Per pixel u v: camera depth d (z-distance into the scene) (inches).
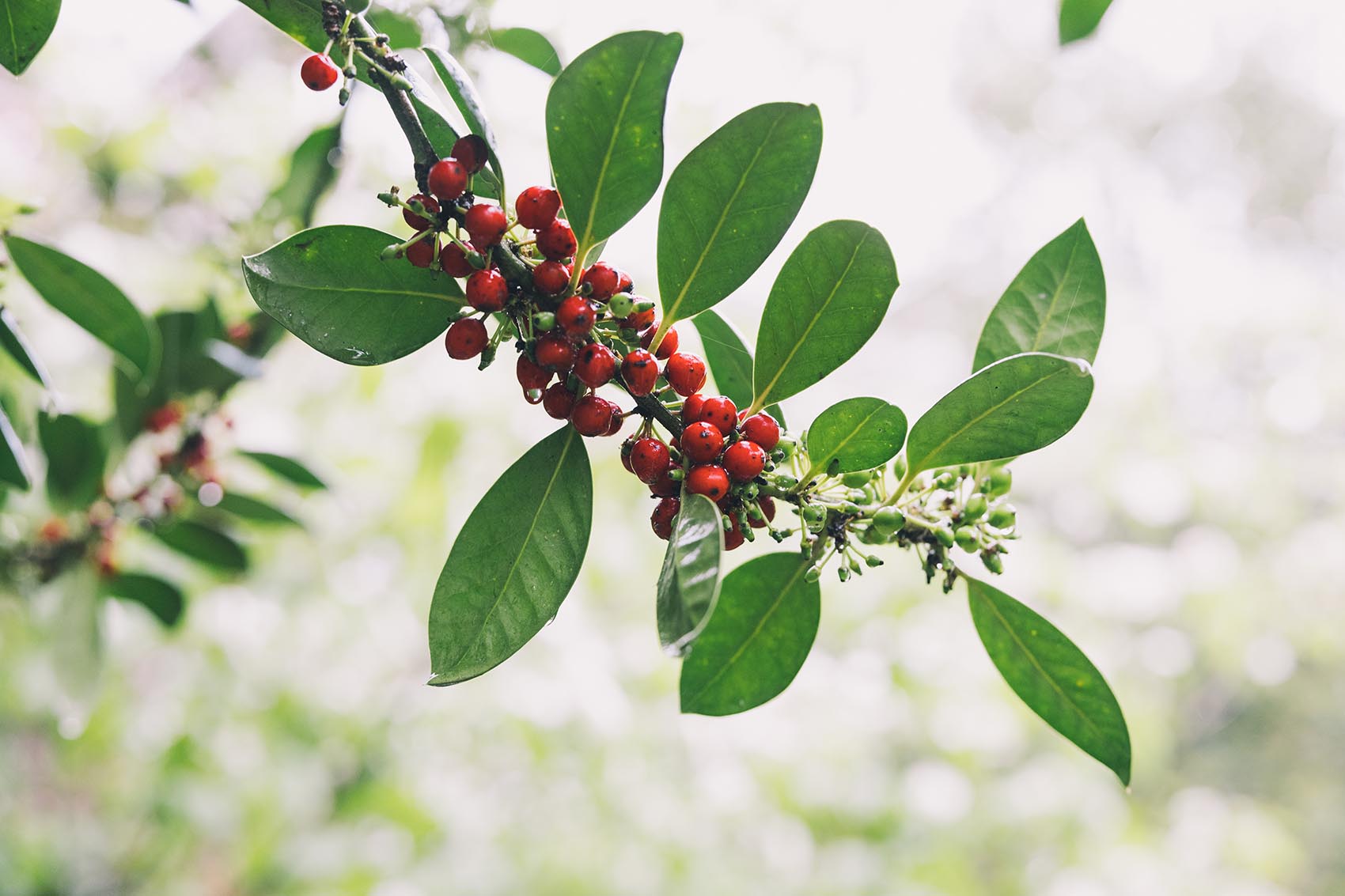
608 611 228.1
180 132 173.0
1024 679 63.8
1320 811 407.2
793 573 63.4
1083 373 52.5
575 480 54.9
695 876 193.8
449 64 48.4
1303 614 344.5
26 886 175.0
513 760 205.5
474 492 207.0
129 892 184.2
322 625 205.6
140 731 184.2
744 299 250.1
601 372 49.2
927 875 208.1
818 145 52.7
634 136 49.0
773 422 52.1
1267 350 397.4
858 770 216.1
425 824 190.1
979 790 234.4
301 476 107.0
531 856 193.6
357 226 53.1
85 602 100.2
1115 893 225.6
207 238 128.4
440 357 196.1
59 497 99.0
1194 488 346.6
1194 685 394.0
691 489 49.1
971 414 55.1
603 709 195.0
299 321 52.4
